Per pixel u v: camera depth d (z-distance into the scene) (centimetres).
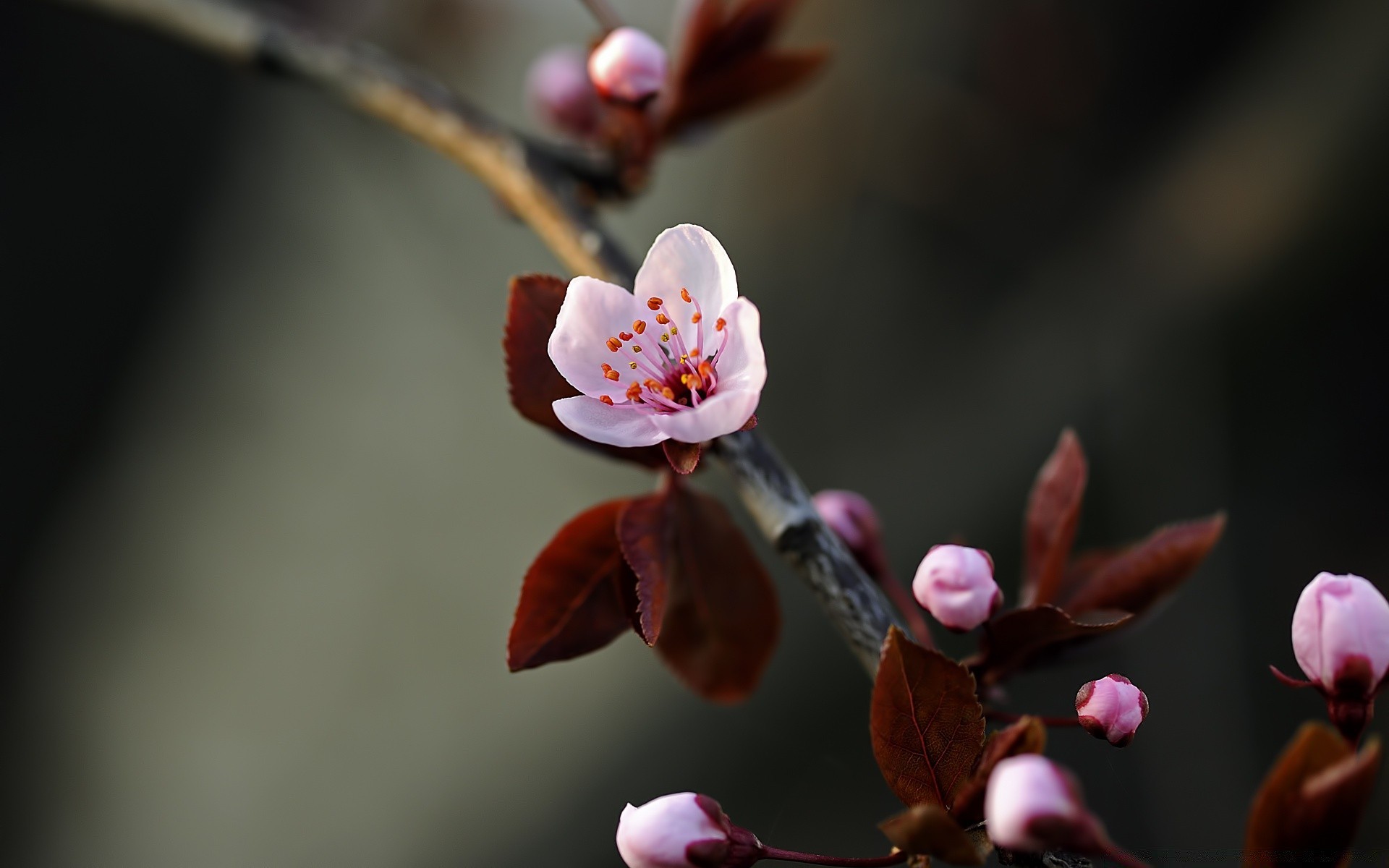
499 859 64
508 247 77
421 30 74
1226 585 70
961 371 73
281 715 69
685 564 39
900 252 75
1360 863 37
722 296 38
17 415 77
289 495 73
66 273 79
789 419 73
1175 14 74
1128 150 77
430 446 73
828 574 38
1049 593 39
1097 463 71
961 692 37
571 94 47
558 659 38
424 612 70
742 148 77
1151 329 74
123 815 68
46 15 82
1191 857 50
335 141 80
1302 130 71
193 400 76
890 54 76
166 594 71
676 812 37
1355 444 72
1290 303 73
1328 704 37
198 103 82
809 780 64
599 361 38
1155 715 68
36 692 71
